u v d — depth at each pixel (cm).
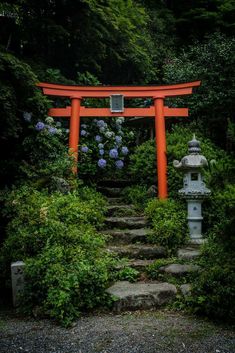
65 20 895
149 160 742
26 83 569
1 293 458
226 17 1285
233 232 382
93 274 383
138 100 1006
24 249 432
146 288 404
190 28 1336
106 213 642
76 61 978
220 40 960
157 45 1251
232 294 335
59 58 968
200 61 931
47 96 754
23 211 484
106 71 1062
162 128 697
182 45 1302
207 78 904
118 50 1008
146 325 341
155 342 305
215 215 565
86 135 794
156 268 458
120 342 307
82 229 489
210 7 1362
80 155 753
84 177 778
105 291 395
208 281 358
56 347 302
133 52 1020
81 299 374
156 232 533
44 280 373
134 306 381
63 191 595
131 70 1087
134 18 1059
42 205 481
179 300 389
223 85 893
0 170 579
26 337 322
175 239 523
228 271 353
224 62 895
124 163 859
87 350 295
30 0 810
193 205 554
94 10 851
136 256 498
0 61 529
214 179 374
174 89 713
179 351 289
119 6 990
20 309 387
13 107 549
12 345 306
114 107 709
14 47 815
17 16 696
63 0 855
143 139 973
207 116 914
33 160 620
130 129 959
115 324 345
